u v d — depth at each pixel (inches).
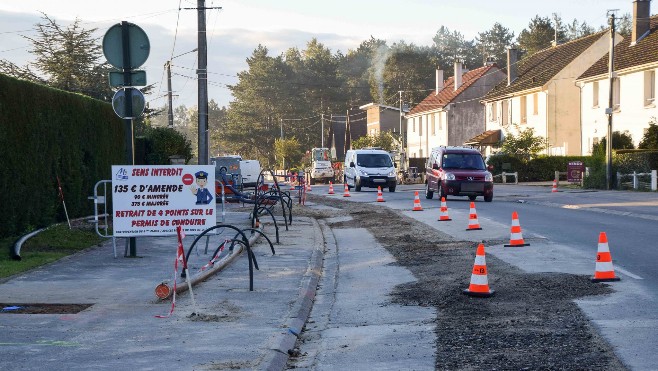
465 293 467.5
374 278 572.4
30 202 778.8
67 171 902.4
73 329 386.0
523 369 303.0
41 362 321.1
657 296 441.4
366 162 2009.1
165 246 731.4
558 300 438.9
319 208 1371.8
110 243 753.0
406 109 4030.5
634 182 1685.5
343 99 5334.6
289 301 469.1
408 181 2824.8
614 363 305.0
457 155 1477.6
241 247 701.3
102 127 1030.4
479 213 1092.5
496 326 382.3
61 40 2415.1
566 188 1914.4
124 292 490.0
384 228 956.0
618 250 641.6
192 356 333.4
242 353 339.3
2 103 713.6
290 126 5196.9
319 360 340.2
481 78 3248.0
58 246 707.4
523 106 2706.7
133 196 627.2
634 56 2075.5
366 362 331.9
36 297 470.9
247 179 2460.6
